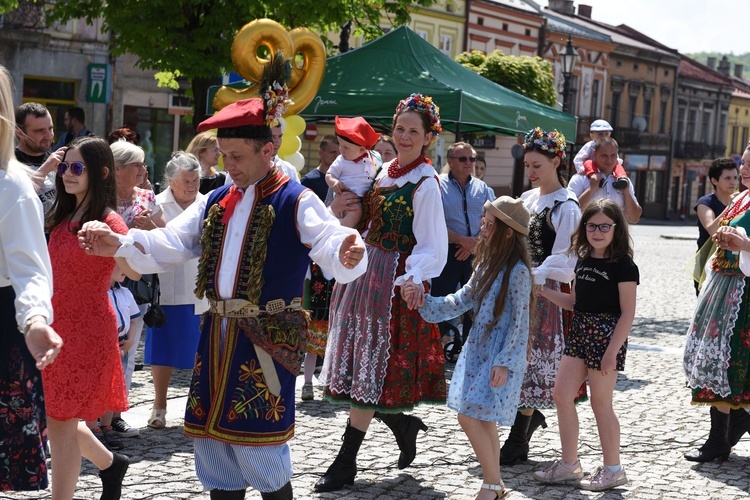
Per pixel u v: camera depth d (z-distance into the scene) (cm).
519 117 1142
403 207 507
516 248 475
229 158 384
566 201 555
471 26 3512
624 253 520
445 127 1345
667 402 753
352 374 511
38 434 349
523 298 472
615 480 523
